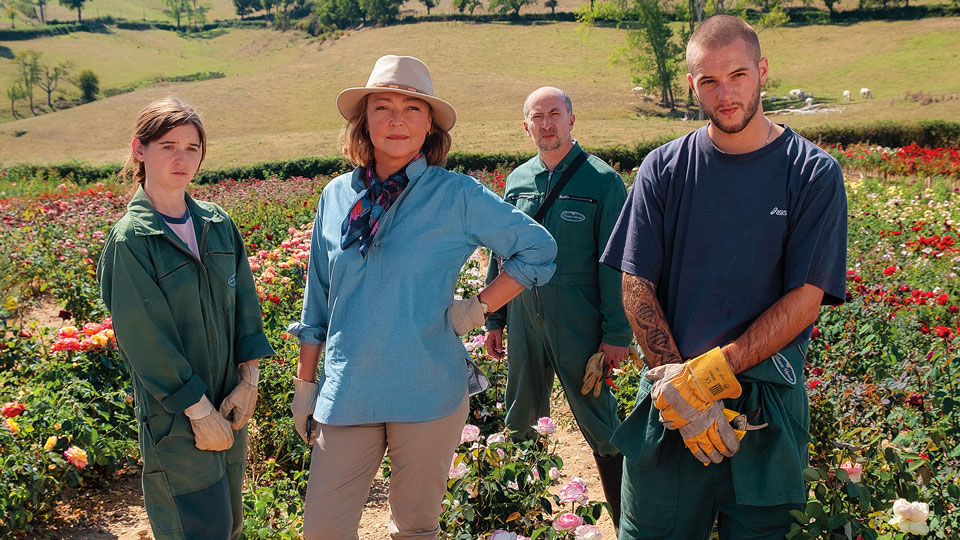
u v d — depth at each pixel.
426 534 2.30
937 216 11.26
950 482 2.64
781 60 69.06
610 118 51.97
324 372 2.25
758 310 2.12
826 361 4.39
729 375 1.99
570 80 67.88
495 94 62.00
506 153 28.06
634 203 2.29
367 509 3.47
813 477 2.14
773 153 2.10
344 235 2.22
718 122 2.06
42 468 3.45
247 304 2.61
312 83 68.81
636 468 2.27
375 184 2.24
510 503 2.76
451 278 2.24
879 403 3.64
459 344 2.29
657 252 2.25
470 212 2.21
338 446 2.20
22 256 8.04
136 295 2.22
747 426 2.02
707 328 2.15
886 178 19.34
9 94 88.06
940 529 2.43
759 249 2.09
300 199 15.17
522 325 3.45
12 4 133.38
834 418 3.59
